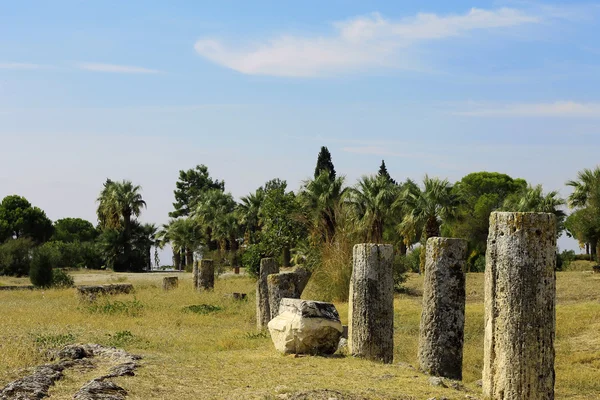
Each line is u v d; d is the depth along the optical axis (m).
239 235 71.31
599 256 45.66
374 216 40.19
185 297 31.34
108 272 66.06
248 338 19.28
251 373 13.46
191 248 75.94
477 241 53.97
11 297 32.88
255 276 43.22
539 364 11.14
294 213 42.06
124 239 69.50
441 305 15.45
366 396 11.59
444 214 41.72
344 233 33.59
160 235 77.19
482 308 27.56
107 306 25.66
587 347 21.78
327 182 42.88
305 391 11.55
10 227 81.75
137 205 70.25
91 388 11.02
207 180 99.50
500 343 11.40
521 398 11.12
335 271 31.44
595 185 45.88
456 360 15.36
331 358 15.46
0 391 11.03
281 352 16.06
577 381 18.19
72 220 99.81
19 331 18.39
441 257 15.60
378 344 15.83
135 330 20.31
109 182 72.50
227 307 28.22
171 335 19.61
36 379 11.83
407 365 15.75
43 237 85.12
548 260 11.27
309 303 16.08
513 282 11.25
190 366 14.06
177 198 98.81
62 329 19.36
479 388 13.98
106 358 14.70
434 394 12.05
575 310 26.69
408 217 42.19
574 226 46.91
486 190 71.50
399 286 36.47
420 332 15.78
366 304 15.91
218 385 12.27
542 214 11.29
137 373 12.97
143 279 51.84
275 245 42.78
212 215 74.56
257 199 66.44
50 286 40.94
